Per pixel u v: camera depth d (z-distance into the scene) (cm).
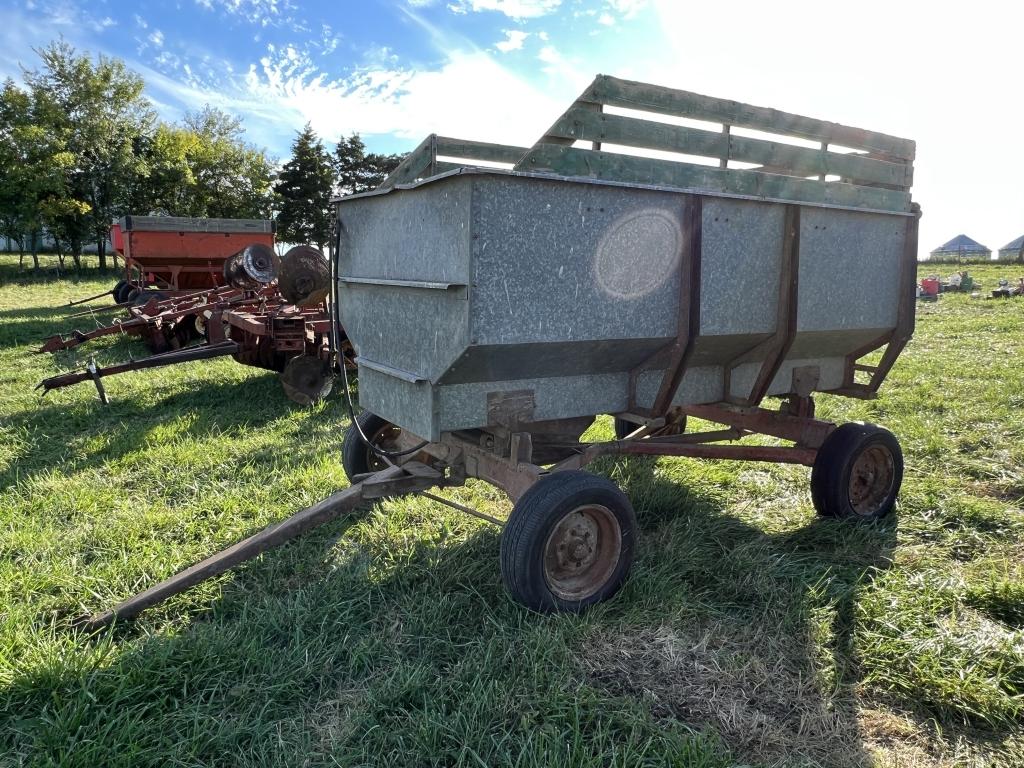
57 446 604
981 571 369
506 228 282
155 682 264
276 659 283
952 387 807
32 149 3594
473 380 315
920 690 270
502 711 247
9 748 235
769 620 319
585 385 350
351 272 390
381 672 278
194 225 1542
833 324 412
